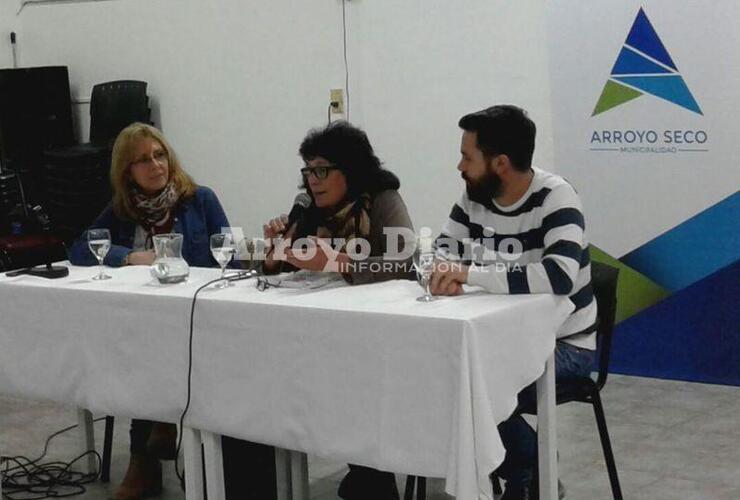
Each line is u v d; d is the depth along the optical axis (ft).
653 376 15.56
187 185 12.29
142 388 9.64
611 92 15.30
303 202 10.52
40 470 12.76
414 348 8.00
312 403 8.63
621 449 12.63
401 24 17.75
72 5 22.08
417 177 18.07
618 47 15.15
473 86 17.12
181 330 9.31
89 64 22.16
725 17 14.30
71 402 10.16
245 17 19.77
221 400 9.18
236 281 9.91
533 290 8.79
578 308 9.68
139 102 20.92
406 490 10.61
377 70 18.22
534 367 8.67
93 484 12.30
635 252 15.47
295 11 19.10
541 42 16.25
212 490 9.53
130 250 11.80
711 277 14.94
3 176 18.97
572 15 15.44
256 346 8.87
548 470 9.12
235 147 20.44
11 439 14.03
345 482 11.00
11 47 23.06
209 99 20.58
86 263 11.52
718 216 14.76
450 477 7.88
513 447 9.69
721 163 14.64
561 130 15.80
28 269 11.03
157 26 20.99
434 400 7.97
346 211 10.23
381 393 8.23
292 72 19.36
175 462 12.28
